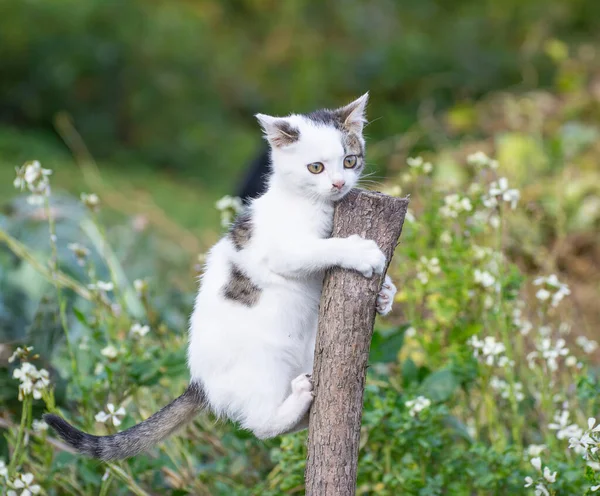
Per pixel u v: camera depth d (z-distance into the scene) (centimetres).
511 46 1944
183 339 645
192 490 586
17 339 666
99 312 635
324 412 441
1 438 619
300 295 502
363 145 538
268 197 518
